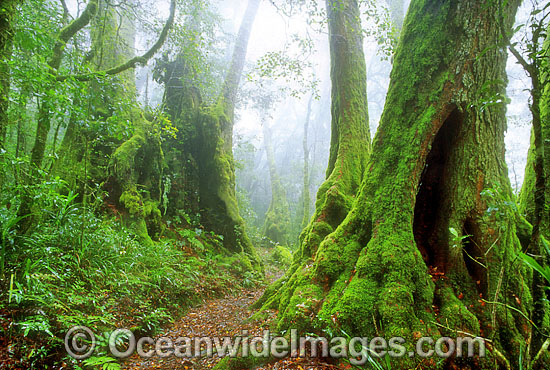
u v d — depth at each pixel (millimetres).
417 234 4129
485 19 3549
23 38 4117
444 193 3840
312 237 4992
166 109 10398
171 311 5285
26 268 3336
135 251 5777
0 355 2795
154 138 8516
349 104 6426
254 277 8719
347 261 3916
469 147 3691
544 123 3879
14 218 3779
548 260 2955
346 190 5570
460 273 3527
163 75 11055
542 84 2109
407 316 3084
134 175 7914
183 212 9414
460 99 3594
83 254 4492
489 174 3658
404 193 3703
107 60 8602
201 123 10656
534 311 2115
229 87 11875
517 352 2988
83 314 3709
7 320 3066
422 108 3801
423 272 3393
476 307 3316
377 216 3805
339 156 6055
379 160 4070
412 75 3902
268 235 18125
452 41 3684
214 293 6781
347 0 6977
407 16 4180
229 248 10000
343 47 6723
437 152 4180
